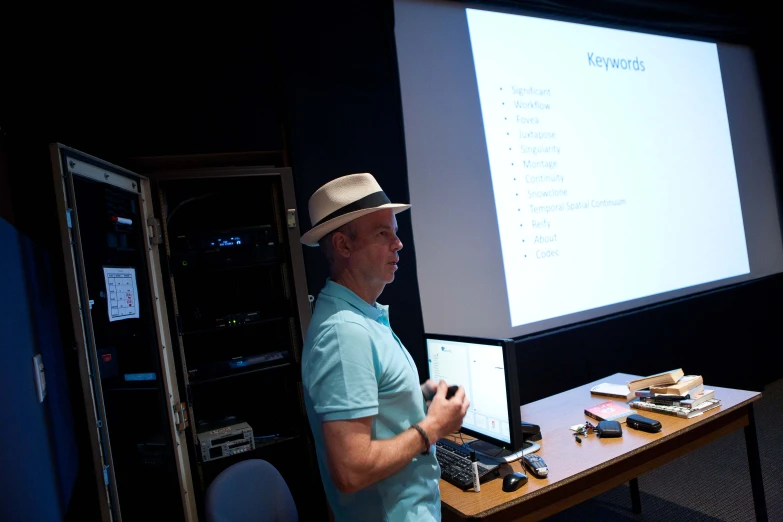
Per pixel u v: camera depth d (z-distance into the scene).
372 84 2.48
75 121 1.85
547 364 2.93
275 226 2.10
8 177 1.75
